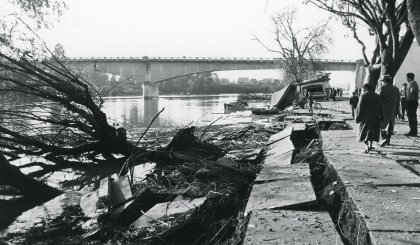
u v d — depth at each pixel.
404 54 17.55
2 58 13.19
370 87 9.36
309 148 11.20
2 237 6.57
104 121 14.53
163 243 5.87
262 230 4.79
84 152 14.71
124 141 15.09
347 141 11.36
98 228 6.40
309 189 6.52
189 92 164.75
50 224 7.06
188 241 5.98
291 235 4.59
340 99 60.16
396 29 17.08
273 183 7.13
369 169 7.37
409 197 5.61
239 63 93.75
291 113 30.20
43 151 13.95
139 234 6.12
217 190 7.76
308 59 63.06
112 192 8.12
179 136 12.09
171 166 10.40
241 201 7.39
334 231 4.70
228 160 10.59
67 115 15.42
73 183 11.42
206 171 8.95
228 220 6.33
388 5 16.77
